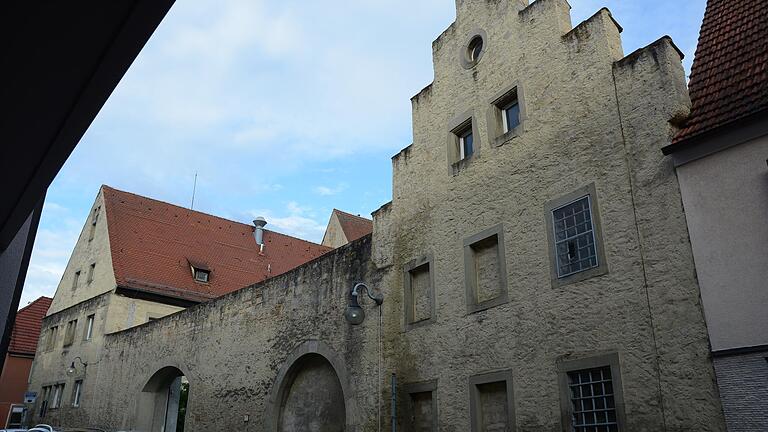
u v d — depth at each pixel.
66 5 3.37
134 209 30.59
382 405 12.62
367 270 14.21
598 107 9.82
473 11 13.13
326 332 14.85
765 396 6.85
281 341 16.30
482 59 12.57
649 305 8.30
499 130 11.87
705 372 7.46
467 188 12.09
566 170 10.07
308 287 15.93
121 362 23.41
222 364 18.33
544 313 9.77
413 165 13.80
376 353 13.21
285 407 15.88
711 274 7.68
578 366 9.00
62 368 27.06
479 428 10.43
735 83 8.23
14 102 4.16
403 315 12.87
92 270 28.38
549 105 10.72
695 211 8.05
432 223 12.78
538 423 9.38
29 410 28.08
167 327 21.53
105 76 3.94
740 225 7.55
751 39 8.52
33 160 4.84
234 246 33.03
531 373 9.70
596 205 9.38
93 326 26.12
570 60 10.55
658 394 7.91
